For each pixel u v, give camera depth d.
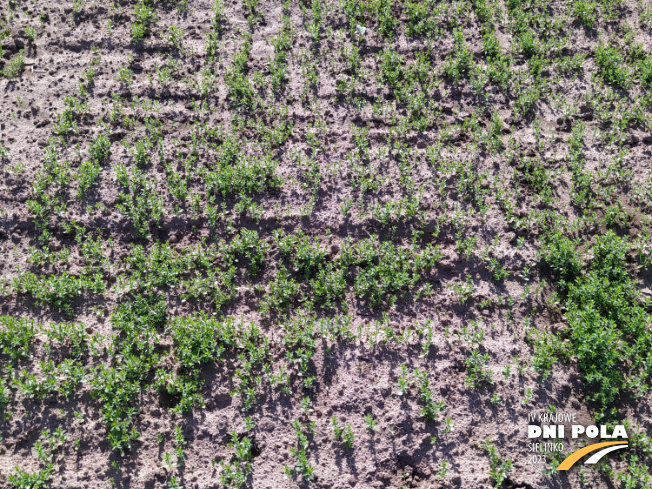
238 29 9.12
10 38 8.79
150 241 6.71
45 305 6.16
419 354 5.86
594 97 8.27
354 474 5.13
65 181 7.10
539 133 7.80
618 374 5.54
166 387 5.52
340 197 7.15
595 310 5.93
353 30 9.05
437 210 7.04
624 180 7.30
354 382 5.65
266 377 5.66
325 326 5.95
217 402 5.52
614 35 9.10
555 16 9.41
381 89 8.33
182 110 8.03
